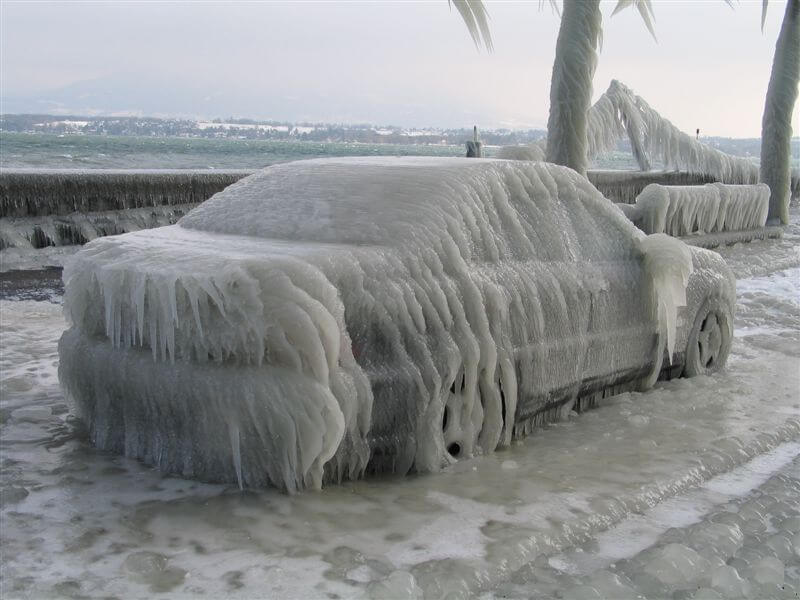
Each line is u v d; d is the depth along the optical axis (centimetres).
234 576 298
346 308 371
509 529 341
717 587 306
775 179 2042
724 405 551
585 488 392
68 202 1320
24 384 572
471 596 294
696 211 1622
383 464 395
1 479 390
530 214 479
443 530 339
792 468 447
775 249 1659
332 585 292
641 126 2230
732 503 393
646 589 304
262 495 365
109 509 354
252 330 351
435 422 399
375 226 414
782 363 693
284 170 502
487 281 426
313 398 345
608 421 502
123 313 398
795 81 1991
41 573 299
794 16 1958
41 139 8288
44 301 935
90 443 441
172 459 391
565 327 477
